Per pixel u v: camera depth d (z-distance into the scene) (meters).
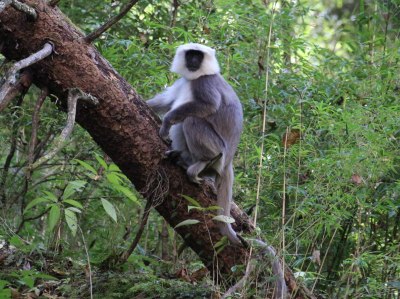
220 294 8.34
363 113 9.74
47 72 8.34
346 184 9.10
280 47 11.80
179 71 10.25
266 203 10.36
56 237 10.36
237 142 10.32
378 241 10.41
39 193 11.73
